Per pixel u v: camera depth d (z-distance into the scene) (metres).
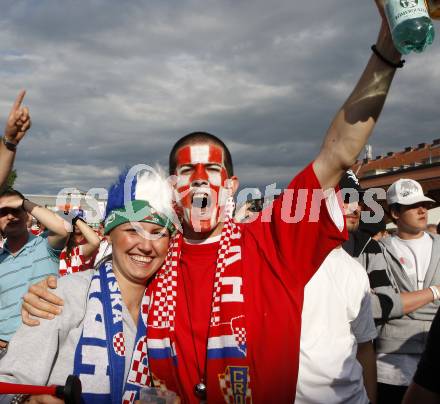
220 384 1.97
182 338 2.06
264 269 2.08
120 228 2.13
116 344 2.01
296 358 1.97
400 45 1.67
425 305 3.50
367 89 1.86
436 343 1.62
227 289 2.04
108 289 2.11
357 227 3.66
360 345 2.86
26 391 1.72
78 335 2.00
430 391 1.62
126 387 2.03
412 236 3.95
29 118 2.77
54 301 2.00
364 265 3.50
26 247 4.33
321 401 2.26
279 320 1.98
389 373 3.48
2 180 2.80
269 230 2.16
